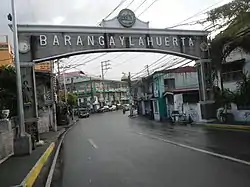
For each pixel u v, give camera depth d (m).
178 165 10.23
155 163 10.97
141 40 26.67
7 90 22.67
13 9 16.36
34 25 23.55
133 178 8.82
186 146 14.88
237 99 25.55
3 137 14.96
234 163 9.76
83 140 22.36
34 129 22.00
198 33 28.78
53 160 14.05
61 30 24.33
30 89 22.92
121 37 26.03
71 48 24.59
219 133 19.91
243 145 13.54
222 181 7.66
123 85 115.00
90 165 11.70
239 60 26.17
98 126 38.09
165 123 36.25
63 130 35.81
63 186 8.55
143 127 31.98
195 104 32.50
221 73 28.42
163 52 27.78
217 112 28.66
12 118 19.30
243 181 7.50
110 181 8.68
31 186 9.04
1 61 33.78
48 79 36.69
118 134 25.16
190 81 47.19
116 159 12.62
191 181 7.91
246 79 25.05
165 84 46.31
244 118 25.30
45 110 34.94
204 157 11.35
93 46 25.22
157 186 7.68
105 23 25.55
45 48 23.91
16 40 16.25
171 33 27.70
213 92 29.28
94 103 95.50
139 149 15.12
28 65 23.23
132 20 26.25
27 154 15.73
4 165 12.91
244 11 22.02
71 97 69.88
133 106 68.88
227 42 26.41
